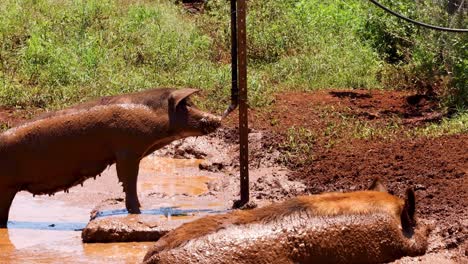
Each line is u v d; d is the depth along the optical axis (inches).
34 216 658.2
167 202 669.3
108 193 717.9
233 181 731.4
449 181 655.8
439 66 968.3
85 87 999.6
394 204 481.4
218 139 872.9
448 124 834.8
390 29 1114.7
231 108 649.0
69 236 600.7
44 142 626.8
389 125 865.5
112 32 1179.3
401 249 474.0
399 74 1064.8
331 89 1044.5
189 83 1029.8
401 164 716.7
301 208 463.2
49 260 546.0
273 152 805.9
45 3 1246.9
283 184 705.0
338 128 856.9
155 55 1120.2
